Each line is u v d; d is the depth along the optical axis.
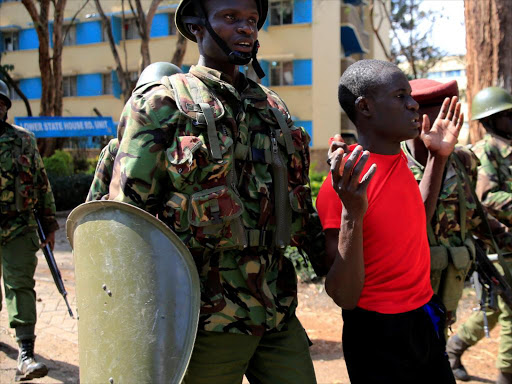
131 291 1.83
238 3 2.06
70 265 8.15
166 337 1.80
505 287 3.29
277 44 22.00
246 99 2.14
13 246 4.09
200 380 2.05
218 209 1.97
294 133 2.24
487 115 3.86
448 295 3.03
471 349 4.77
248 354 2.09
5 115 4.21
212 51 2.10
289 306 2.21
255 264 2.06
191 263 1.86
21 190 4.08
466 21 6.41
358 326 2.33
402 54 25.52
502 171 3.81
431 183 2.70
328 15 21.61
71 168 18.97
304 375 2.18
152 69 3.54
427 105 3.03
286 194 2.17
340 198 2.05
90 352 1.87
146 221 1.85
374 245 2.26
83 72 25.16
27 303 4.04
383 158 2.31
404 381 2.29
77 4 24.56
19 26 26.00
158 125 1.95
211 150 1.96
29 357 3.98
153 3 16.08
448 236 3.08
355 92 2.30
